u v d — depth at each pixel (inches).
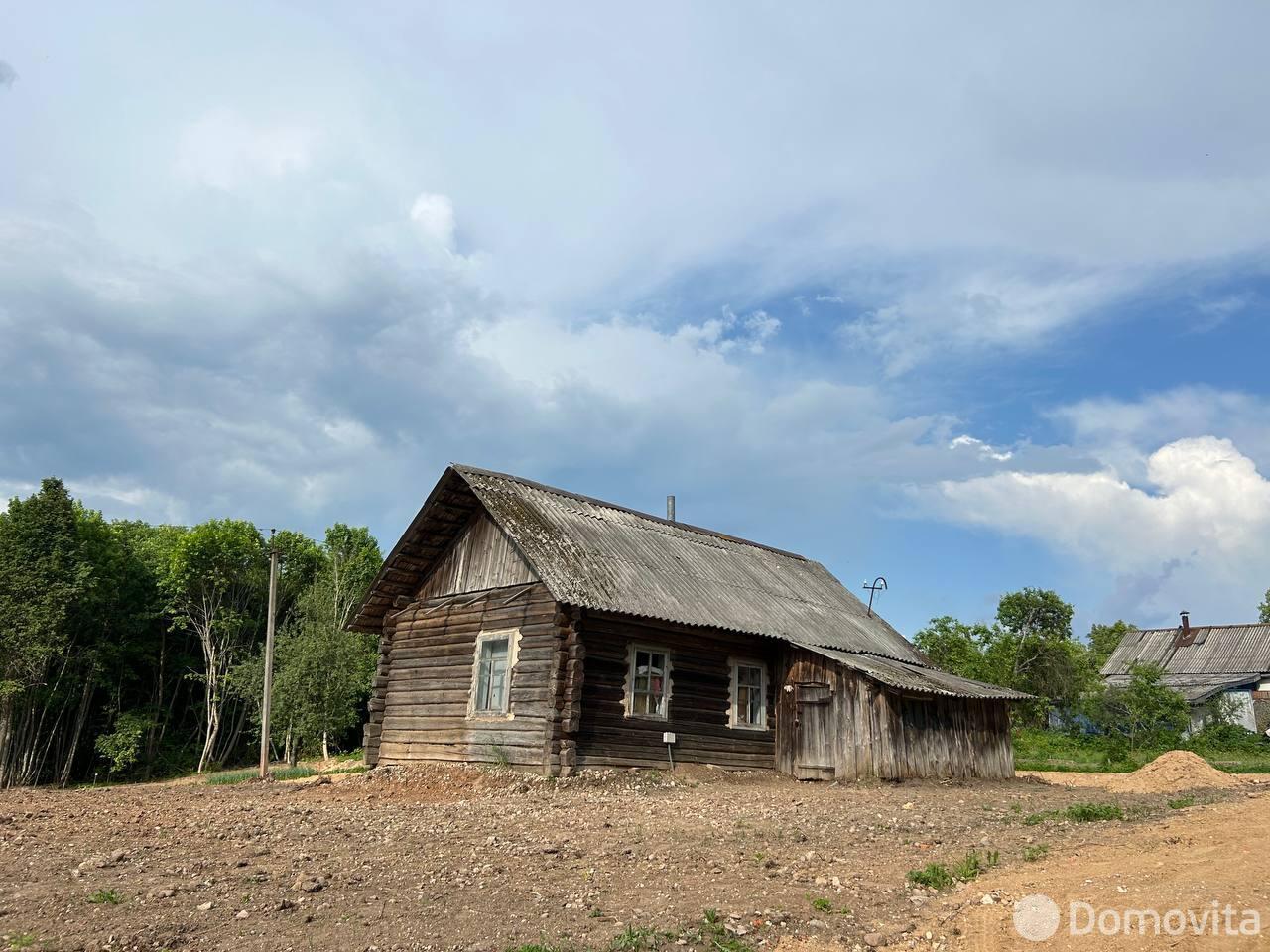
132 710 1681.8
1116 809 520.4
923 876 343.9
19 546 1504.7
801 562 1214.3
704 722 826.2
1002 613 2170.3
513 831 460.1
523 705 750.5
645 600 779.4
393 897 313.9
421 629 892.6
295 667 1573.6
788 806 589.0
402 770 807.1
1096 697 1691.7
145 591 1792.6
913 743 839.7
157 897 308.3
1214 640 2314.2
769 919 295.6
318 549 2058.3
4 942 259.3
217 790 776.3
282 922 284.5
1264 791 684.1
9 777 1492.4
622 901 314.5
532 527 810.8
